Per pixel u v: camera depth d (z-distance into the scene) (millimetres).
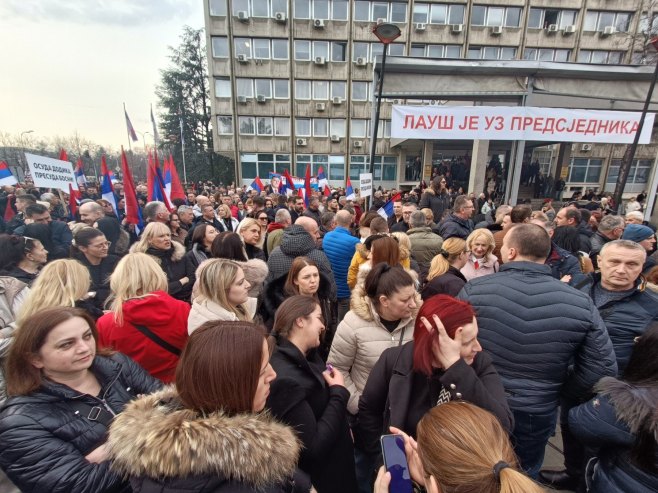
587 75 6207
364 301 1939
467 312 1271
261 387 970
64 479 1130
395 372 1434
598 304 2090
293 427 1289
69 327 1259
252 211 6367
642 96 6418
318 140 24453
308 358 1632
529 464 1799
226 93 23406
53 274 1899
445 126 5762
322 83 23750
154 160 5992
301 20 22562
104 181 5398
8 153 26203
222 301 2029
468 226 4613
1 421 1163
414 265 3619
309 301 1562
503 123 5746
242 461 789
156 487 772
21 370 1218
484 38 23703
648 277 2439
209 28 22328
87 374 1403
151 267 1997
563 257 3213
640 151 24078
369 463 1922
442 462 790
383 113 24219
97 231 3201
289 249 3016
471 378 1186
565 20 24203
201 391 880
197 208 7926
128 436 833
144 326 1836
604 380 1274
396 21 23109
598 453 1341
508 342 1688
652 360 1154
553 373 1659
